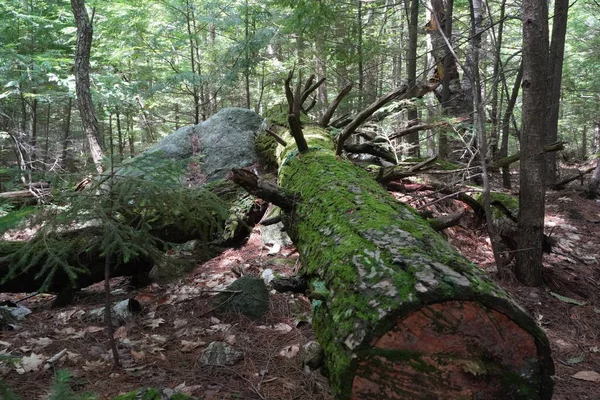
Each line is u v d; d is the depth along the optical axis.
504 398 1.80
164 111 14.84
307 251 2.70
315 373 2.75
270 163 6.39
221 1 10.77
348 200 2.85
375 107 4.23
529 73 4.04
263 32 9.59
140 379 2.71
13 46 9.72
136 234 3.09
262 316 3.65
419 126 5.61
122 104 10.84
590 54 12.51
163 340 3.24
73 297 4.35
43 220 2.91
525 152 4.17
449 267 1.95
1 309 3.82
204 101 12.34
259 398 2.52
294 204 3.37
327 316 2.02
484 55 6.53
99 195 3.02
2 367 2.80
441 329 1.77
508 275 4.27
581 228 6.29
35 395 2.48
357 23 9.20
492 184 7.89
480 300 1.79
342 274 2.09
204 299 4.03
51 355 3.04
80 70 7.84
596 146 15.95
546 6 4.07
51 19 11.29
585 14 13.23
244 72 10.25
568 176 9.94
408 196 5.61
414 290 1.78
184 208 3.26
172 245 3.33
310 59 10.94
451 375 1.77
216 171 6.57
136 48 10.88
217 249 5.20
